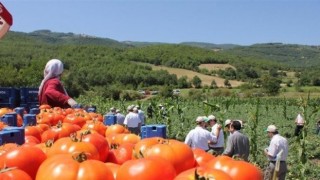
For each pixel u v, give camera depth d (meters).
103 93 74.31
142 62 160.62
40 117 9.09
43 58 124.62
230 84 127.81
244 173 3.44
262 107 62.84
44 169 3.06
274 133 12.38
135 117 17.70
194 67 161.25
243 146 11.52
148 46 187.25
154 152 3.68
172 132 27.30
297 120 27.95
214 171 2.93
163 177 3.04
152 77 122.06
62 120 9.11
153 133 6.40
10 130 5.66
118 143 5.14
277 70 187.62
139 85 115.50
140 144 4.04
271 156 12.16
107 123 10.52
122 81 117.31
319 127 29.98
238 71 162.25
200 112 47.75
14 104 15.31
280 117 43.94
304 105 20.84
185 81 123.75
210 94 93.62
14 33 198.50
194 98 79.25
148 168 3.04
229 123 12.27
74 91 69.81
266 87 103.38
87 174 2.96
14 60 102.88
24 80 53.69
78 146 3.89
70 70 114.00
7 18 9.27
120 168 3.17
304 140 16.94
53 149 3.95
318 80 134.88
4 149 4.17
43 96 12.61
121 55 158.00
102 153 4.17
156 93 88.88
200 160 4.01
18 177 2.97
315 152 21.41
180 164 3.66
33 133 6.34
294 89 118.50
